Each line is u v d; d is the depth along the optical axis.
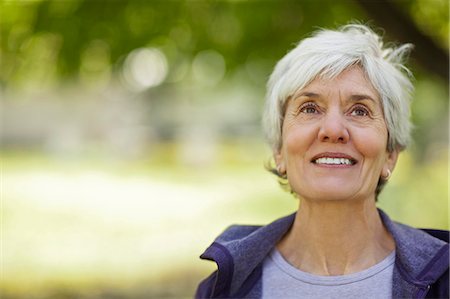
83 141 24.73
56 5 6.58
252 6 7.02
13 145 25.08
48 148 24.62
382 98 2.23
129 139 24.06
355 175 2.18
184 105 24.48
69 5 6.61
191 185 16.77
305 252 2.34
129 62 7.27
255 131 23.98
